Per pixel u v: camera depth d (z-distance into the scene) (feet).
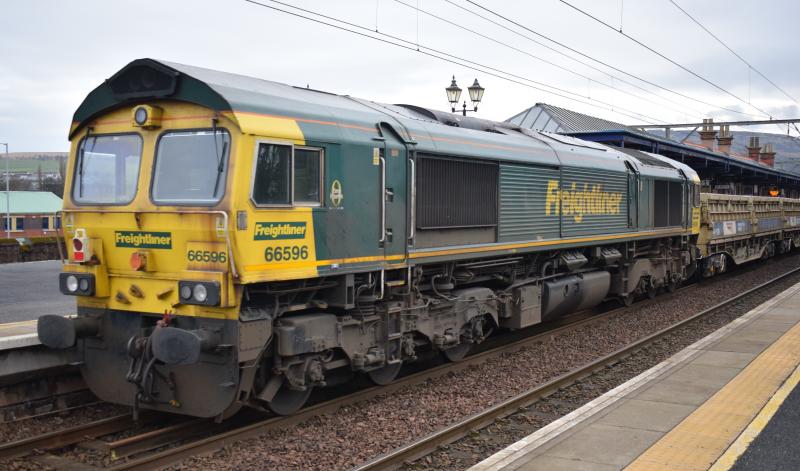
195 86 22.79
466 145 33.78
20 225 204.03
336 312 27.53
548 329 46.70
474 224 34.27
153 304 23.47
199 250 22.38
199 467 20.89
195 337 21.03
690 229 63.57
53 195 216.74
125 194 24.49
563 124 113.19
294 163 24.13
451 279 34.04
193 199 22.84
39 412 26.66
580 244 44.42
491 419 25.82
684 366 31.83
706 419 23.95
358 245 26.89
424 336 32.30
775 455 20.65
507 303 38.40
